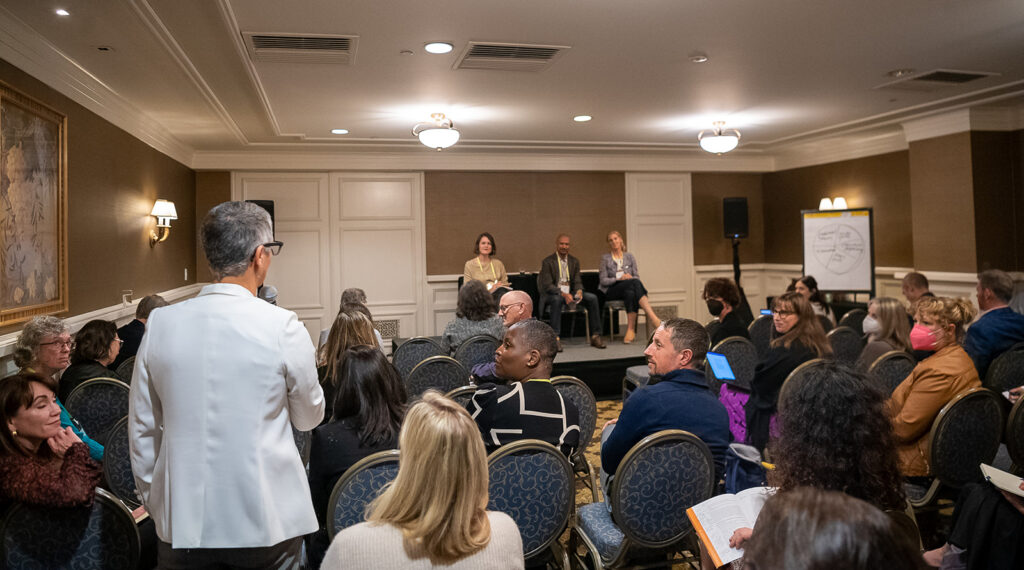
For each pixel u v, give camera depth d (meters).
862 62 5.07
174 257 7.39
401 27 4.09
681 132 7.94
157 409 1.60
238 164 8.38
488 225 9.35
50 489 1.68
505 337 2.49
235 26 3.95
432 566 1.12
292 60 4.68
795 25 4.20
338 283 8.91
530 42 4.42
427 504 1.15
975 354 3.69
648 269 9.94
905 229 8.23
